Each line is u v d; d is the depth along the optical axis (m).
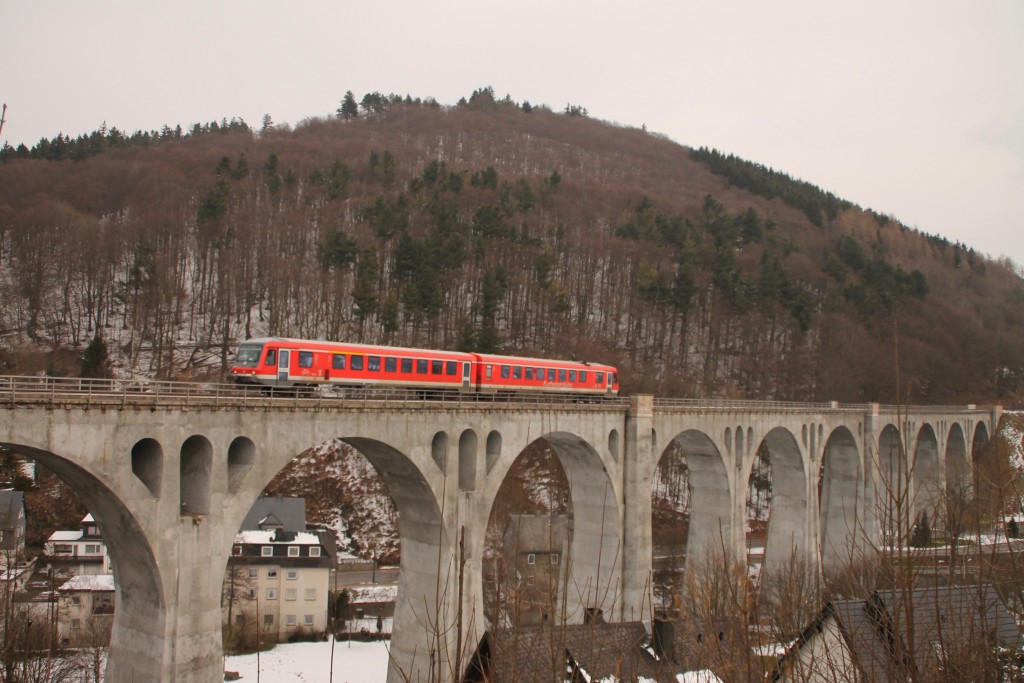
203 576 30.33
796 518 66.94
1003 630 18.06
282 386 37.47
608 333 107.25
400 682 41.00
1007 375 128.25
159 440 28.95
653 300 107.62
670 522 84.44
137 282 87.12
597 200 145.62
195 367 82.94
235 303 97.25
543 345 98.31
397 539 77.06
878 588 17.41
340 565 72.75
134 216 111.44
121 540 29.75
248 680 47.94
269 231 106.38
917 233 178.12
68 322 89.75
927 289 134.00
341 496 81.19
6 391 25.06
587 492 52.38
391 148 179.12
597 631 28.92
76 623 49.22
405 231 105.38
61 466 27.64
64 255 93.50
